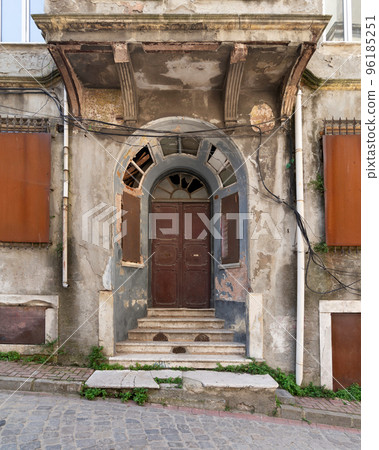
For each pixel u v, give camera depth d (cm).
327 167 556
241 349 568
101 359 534
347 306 551
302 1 514
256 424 441
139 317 676
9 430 371
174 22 462
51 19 460
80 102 555
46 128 570
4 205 550
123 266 605
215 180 712
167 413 444
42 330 552
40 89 578
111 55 492
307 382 538
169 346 574
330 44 595
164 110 575
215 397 472
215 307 702
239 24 466
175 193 772
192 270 756
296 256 559
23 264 558
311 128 577
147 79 545
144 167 677
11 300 552
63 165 566
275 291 554
